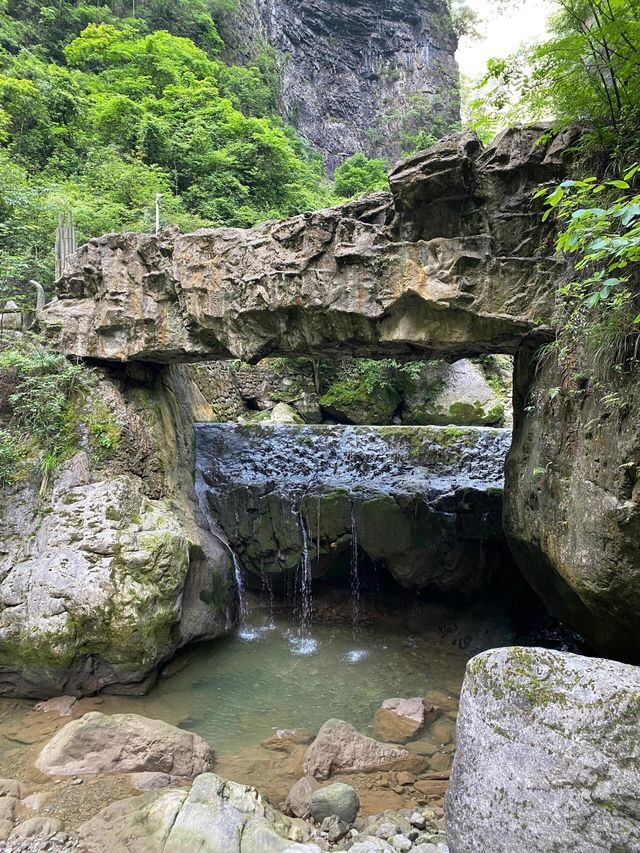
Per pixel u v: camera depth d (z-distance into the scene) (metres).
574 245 2.88
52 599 5.62
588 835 2.34
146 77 17.05
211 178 15.28
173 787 4.34
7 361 6.73
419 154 4.96
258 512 8.16
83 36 18.62
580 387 3.97
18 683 5.66
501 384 14.66
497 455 8.98
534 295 4.80
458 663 6.86
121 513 6.27
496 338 5.14
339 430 9.59
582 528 3.69
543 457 4.73
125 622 5.61
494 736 2.70
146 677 5.91
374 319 5.47
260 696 6.01
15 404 6.73
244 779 4.57
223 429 9.42
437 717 5.61
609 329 3.34
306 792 4.23
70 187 12.78
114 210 12.28
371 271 5.39
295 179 17.81
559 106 4.20
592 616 4.21
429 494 8.24
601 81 3.95
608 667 2.63
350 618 8.13
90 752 4.57
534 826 2.46
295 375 13.72
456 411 13.55
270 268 5.86
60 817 3.93
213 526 8.30
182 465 8.20
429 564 7.70
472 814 2.67
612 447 3.28
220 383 12.04
